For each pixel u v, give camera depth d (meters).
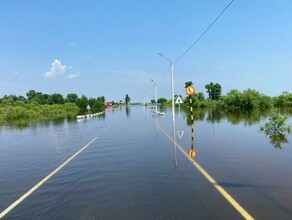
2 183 10.03
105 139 21.27
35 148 18.38
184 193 7.98
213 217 6.28
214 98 116.19
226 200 7.34
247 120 35.69
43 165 12.82
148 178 9.72
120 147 17.03
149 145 17.38
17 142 21.98
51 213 6.97
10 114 57.97
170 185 8.80
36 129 33.44
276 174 9.78
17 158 15.03
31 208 7.38
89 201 7.69
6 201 8.05
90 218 6.53
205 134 22.11
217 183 8.84
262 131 23.31
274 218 6.18
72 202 7.68
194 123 33.22
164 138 20.58
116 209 7.00
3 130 34.19
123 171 10.88
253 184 8.69
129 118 50.28
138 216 6.50
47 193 8.60
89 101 115.00
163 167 11.27
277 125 23.72
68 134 26.09
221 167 10.95
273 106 76.62
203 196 7.69
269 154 13.42
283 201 7.22
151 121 40.12
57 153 15.96
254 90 76.06
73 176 10.52
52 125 38.97
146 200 7.54
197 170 10.56
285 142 17.16
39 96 128.50
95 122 42.19
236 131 23.67
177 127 29.08
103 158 13.77
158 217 6.39
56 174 10.97
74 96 143.25
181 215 6.45
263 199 7.38
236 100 77.56
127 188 8.69
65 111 87.12
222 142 17.69
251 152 14.03
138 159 13.10
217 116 45.81
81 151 16.22
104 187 8.91
